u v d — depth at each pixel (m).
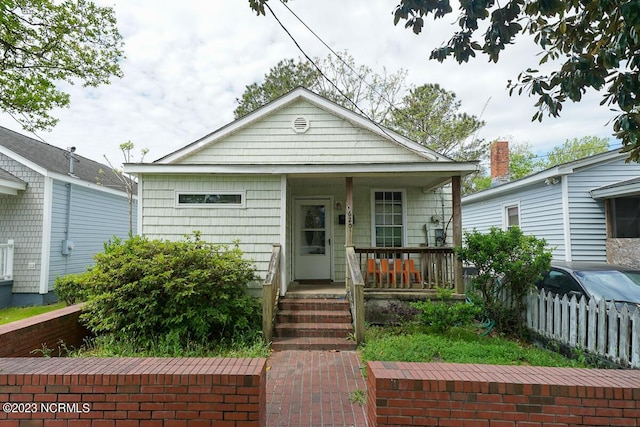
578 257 8.27
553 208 8.83
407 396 2.41
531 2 2.79
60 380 2.54
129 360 2.88
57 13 7.08
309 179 7.88
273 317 6.14
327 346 5.57
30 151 11.85
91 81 7.85
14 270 10.19
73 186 11.66
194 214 7.34
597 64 2.65
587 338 4.79
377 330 6.17
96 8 7.44
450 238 8.99
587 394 2.30
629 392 2.28
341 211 9.09
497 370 2.61
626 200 8.20
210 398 2.53
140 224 7.30
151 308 5.52
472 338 5.68
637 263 7.47
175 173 7.25
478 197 12.45
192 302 5.73
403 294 6.79
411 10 2.92
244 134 8.95
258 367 2.71
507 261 5.86
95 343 5.82
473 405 2.36
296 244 9.08
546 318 5.59
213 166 7.14
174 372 2.57
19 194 10.34
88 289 5.88
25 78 6.80
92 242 12.66
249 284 7.18
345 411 3.46
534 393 2.33
